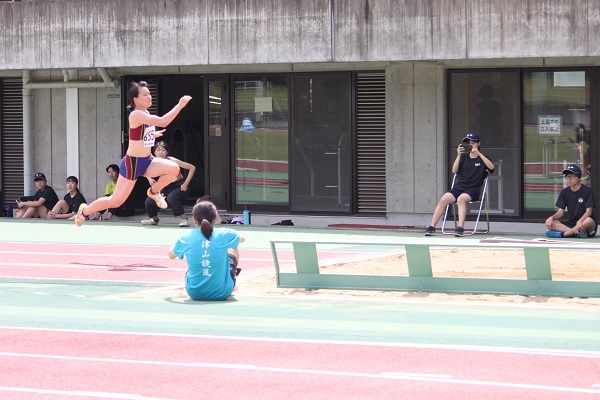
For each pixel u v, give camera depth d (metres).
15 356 18.62
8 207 51.78
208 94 48.69
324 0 42.53
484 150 44.38
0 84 51.97
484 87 44.34
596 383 16.17
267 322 21.95
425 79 44.97
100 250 36.69
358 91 46.38
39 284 28.81
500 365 17.52
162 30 45.00
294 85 47.19
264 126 47.78
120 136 50.09
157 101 50.75
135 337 20.34
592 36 39.56
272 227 44.31
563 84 43.22
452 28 40.97
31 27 46.94
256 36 43.62
